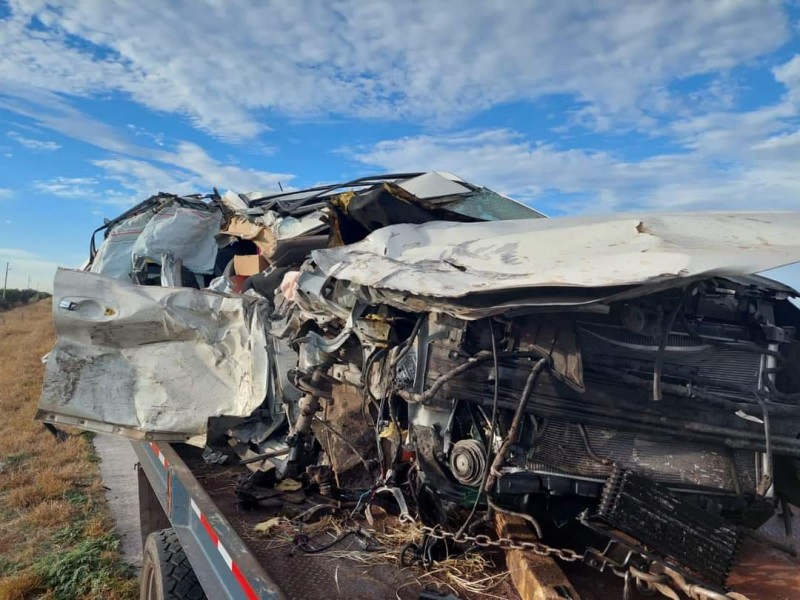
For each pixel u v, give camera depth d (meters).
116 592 4.67
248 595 2.01
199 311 4.19
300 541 2.50
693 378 2.46
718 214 2.70
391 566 2.33
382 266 2.71
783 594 2.28
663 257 2.02
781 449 2.55
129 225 7.61
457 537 2.36
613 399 2.39
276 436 3.82
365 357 3.00
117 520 6.06
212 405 4.11
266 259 5.70
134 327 4.11
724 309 2.57
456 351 2.47
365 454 3.21
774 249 2.07
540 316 2.40
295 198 6.04
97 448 8.55
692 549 2.18
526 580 2.11
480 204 4.40
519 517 2.51
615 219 2.73
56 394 4.00
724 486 2.49
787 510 2.86
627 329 2.37
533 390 2.36
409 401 2.54
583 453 2.41
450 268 2.56
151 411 4.08
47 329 24.23
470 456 2.38
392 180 5.26
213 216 6.97
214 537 2.45
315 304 3.16
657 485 2.21
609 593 2.23
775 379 2.66
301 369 3.46
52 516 6.03
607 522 2.09
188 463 3.73
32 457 7.96
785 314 2.74
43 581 4.80
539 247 2.55
